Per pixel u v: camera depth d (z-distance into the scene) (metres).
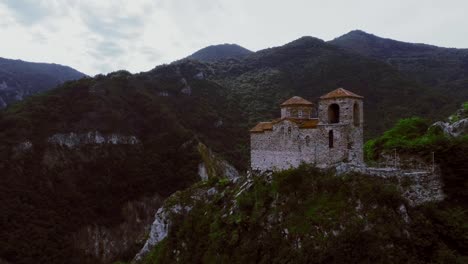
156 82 170.62
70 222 100.00
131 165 123.00
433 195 34.50
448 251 28.83
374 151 47.44
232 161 140.62
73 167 113.00
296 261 30.52
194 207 49.00
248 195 40.00
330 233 30.31
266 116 150.50
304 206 33.81
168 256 46.00
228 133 153.50
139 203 115.56
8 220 90.38
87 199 108.38
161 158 128.62
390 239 29.23
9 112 118.81
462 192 34.19
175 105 161.00
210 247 39.59
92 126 123.31
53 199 102.62
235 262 35.53
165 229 52.22
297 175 35.91
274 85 175.00
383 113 115.62
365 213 30.84
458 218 31.30
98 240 101.69
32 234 90.50
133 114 139.12
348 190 32.56
